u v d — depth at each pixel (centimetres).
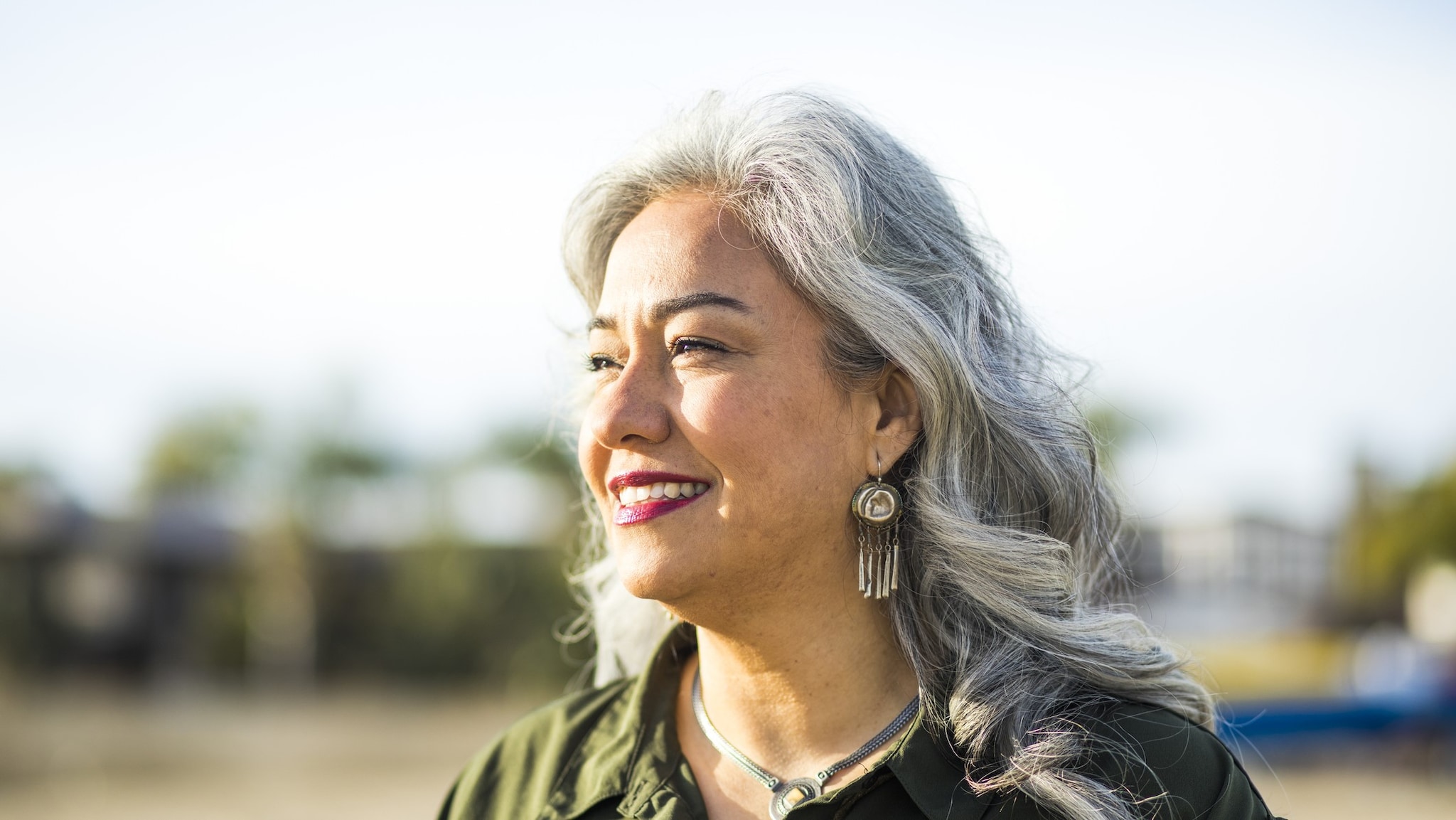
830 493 182
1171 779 171
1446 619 2633
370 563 2909
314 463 2827
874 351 184
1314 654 1919
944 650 188
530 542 2678
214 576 3197
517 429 2486
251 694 2684
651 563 177
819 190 179
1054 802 168
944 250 190
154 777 1403
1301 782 1208
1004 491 193
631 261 187
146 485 3170
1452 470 2728
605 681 233
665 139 195
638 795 186
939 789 173
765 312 179
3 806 1214
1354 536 2767
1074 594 194
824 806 172
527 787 204
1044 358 207
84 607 3095
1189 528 2502
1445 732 1292
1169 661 189
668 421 178
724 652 190
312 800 1225
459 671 2703
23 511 3100
